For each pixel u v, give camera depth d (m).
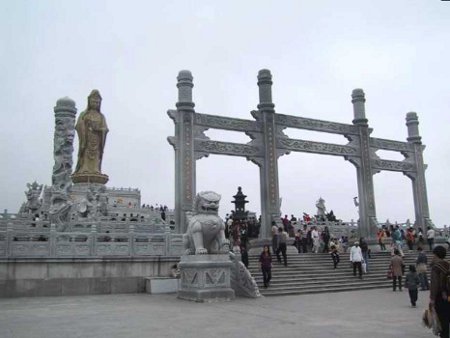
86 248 23.58
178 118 31.81
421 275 24.86
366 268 28.55
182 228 30.20
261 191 34.44
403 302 19.20
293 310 16.48
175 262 25.19
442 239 41.53
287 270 26.52
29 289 22.03
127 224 30.47
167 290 23.42
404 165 42.47
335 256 28.78
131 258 24.14
